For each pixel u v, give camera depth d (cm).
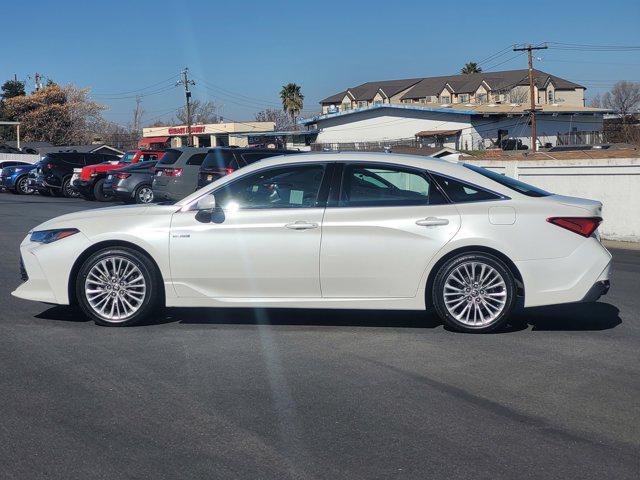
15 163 3322
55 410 470
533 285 642
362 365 566
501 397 496
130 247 672
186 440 423
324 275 652
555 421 455
